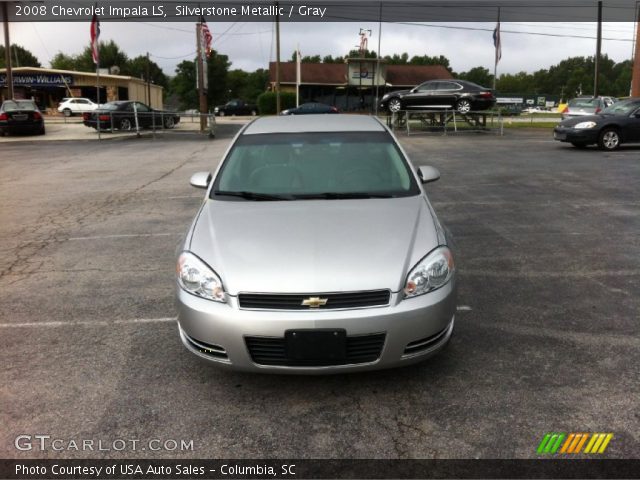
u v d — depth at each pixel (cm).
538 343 397
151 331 432
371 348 316
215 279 325
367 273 317
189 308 329
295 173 432
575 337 406
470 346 395
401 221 364
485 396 330
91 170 1361
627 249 621
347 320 306
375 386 345
